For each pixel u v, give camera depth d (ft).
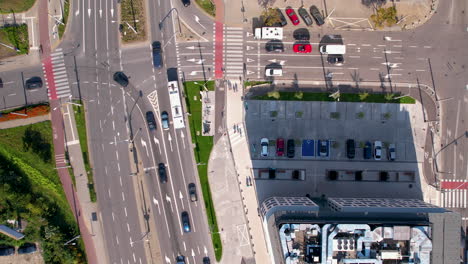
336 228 167.12
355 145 224.33
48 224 220.02
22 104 222.48
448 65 223.51
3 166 220.64
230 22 222.48
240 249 225.56
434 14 223.30
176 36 222.07
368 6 223.10
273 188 224.74
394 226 166.91
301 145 223.92
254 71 223.30
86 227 224.12
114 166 223.92
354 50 223.51
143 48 222.28
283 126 224.12
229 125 223.71
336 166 223.92
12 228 221.05
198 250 225.35
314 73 223.30
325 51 217.97
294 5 222.69
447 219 173.47
